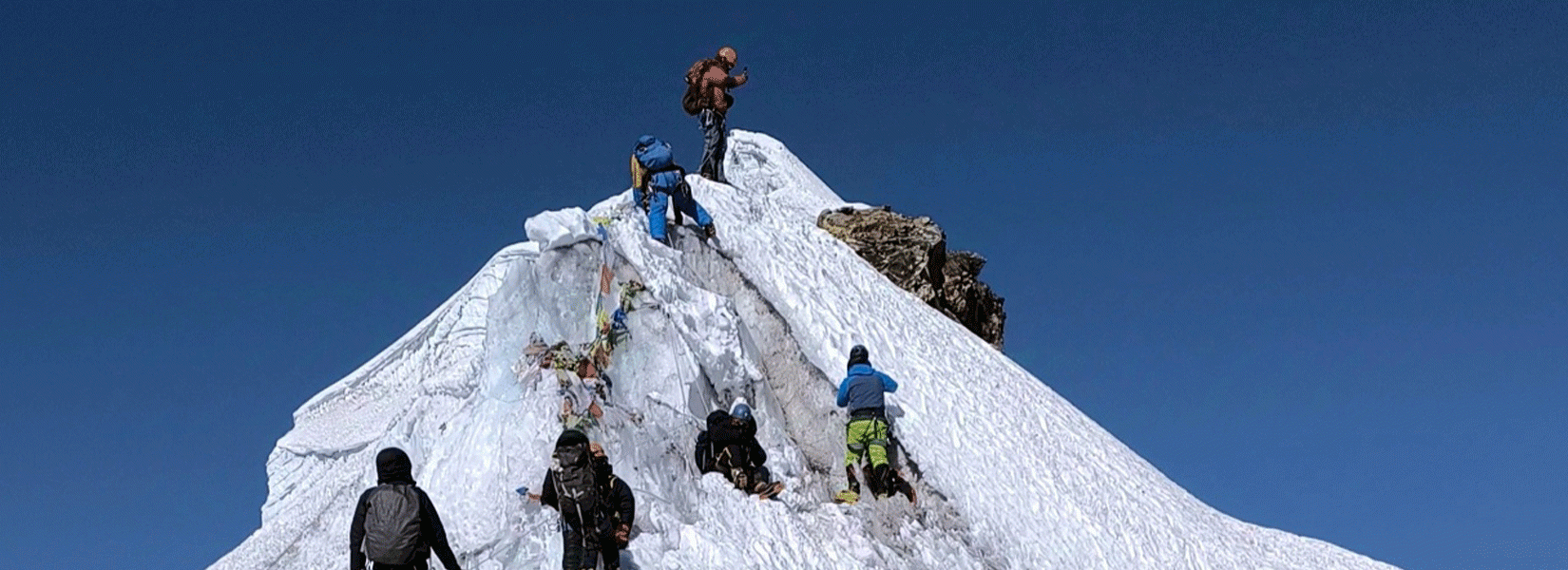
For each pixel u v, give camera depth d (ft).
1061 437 58.23
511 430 41.37
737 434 43.06
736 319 49.21
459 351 62.69
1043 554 47.11
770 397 48.34
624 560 36.40
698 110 68.23
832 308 55.01
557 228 46.83
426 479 41.78
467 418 44.06
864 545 41.81
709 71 68.13
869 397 45.68
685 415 44.21
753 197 63.21
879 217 78.28
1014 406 58.44
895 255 76.28
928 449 48.67
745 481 42.55
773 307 52.70
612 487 34.71
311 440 65.87
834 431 48.47
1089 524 50.62
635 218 52.70
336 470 62.44
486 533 38.78
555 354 43.55
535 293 46.11
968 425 52.49
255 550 54.70
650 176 53.16
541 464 39.99
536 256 48.08
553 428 40.83
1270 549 60.90
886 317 58.85
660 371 45.57
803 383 50.34
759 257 55.36
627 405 44.27
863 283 62.18
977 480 48.88
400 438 47.14
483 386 44.52
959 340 64.08
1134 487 57.41
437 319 66.80
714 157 67.51
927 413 51.21
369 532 29.60
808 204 86.22
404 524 29.71
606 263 47.26
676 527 38.73
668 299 47.70
